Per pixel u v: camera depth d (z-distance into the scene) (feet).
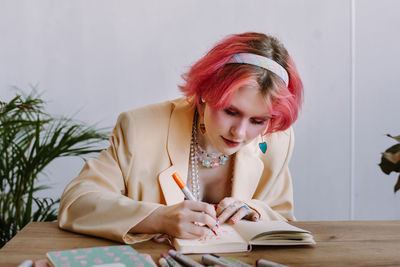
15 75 7.64
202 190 4.14
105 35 7.84
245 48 3.15
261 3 8.23
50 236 3.04
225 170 4.14
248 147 4.15
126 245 2.77
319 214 8.59
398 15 8.55
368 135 8.68
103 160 3.86
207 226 3.13
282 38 8.33
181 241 2.79
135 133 3.89
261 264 2.36
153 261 2.47
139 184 3.86
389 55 8.59
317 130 8.54
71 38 7.75
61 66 7.74
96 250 2.42
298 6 8.35
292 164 8.54
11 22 7.61
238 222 3.26
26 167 5.57
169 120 4.01
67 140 5.88
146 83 7.97
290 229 2.93
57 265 2.15
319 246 2.97
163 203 3.91
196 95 3.39
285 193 4.42
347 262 2.62
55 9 7.69
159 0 7.95
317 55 8.45
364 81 8.60
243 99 3.01
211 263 2.41
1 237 5.79
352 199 8.59
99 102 7.85
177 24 8.01
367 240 3.15
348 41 8.45
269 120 3.40
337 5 8.43
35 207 7.63
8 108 5.79
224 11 8.12
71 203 3.31
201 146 4.01
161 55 7.98
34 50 7.67
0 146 6.11
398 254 2.82
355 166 8.69
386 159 2.32
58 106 7.74
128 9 7.88
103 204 3.18
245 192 4.05
